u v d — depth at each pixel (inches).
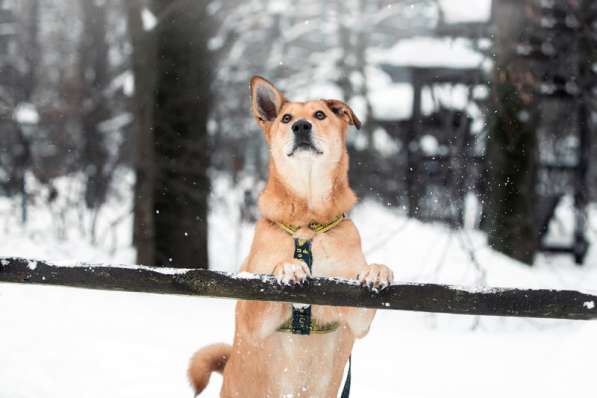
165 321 280.2
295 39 677.9
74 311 286.2
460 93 548.7
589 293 116.6
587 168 544.1
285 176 153.2
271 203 154.0
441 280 400.8
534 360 236.1
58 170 594.2
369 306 121.3
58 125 641.0
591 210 671.1
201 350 169.3
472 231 521.0
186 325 274.5
